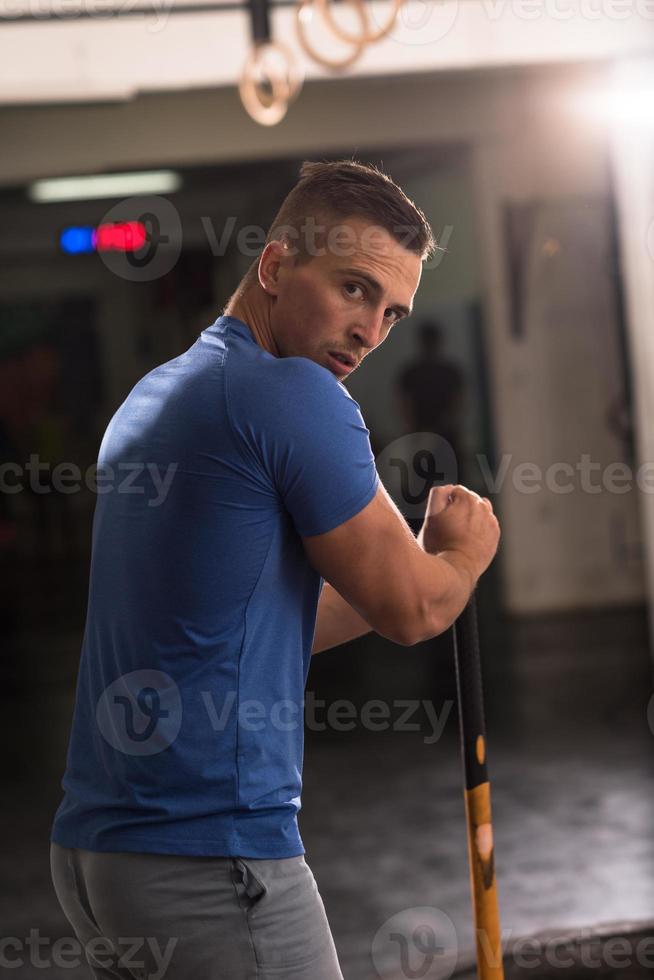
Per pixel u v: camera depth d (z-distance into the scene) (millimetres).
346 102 7375
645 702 5742
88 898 1563
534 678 6414
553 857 3854
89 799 1567
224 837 1494
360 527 1503
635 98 5164
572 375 8430
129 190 9539
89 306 16453
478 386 9125
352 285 1572
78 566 13562
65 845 1595
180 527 1504
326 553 1513
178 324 12375
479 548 1667
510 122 7516
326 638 1852
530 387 8398
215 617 1507
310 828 4301
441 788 4672
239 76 4914
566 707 5754
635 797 4391
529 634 7672
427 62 4977
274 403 1480
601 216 8188
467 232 9055
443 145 8133
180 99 7176
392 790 4688
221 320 1615
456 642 1786
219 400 1501
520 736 5312
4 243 10438
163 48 4879
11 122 7051
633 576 8508
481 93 7441
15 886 3887
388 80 6273
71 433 16453
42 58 4824
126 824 1514
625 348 8375
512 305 8328
